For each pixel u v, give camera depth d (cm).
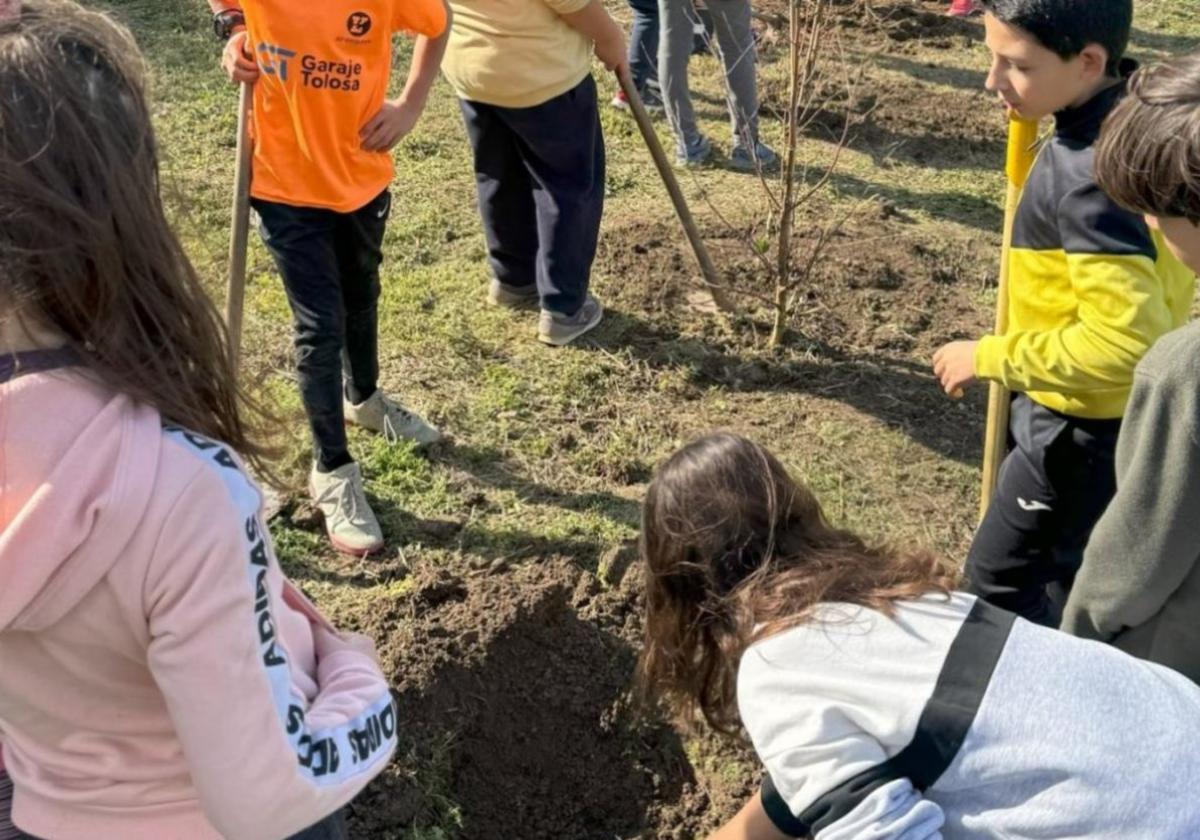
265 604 125
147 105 123
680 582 176
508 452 381
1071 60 231
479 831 284
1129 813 154
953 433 401
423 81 328
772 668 164
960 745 157
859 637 163
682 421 399
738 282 466
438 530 346
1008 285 270
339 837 164
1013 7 231
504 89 386
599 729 303
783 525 176
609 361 424
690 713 198
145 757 133
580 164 405
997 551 286
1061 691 160
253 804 124
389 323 437
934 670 161
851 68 658
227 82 604
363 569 332
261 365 405
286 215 315
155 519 117
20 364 119
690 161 554
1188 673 201
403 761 279
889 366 430
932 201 539
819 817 159
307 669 151
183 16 670
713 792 288
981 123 606
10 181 110
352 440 377
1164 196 176
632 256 479
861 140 588
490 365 420
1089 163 233
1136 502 190
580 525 351
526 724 299
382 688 150
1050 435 264
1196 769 158
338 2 298
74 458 116
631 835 289
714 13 519
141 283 120
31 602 117
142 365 122
